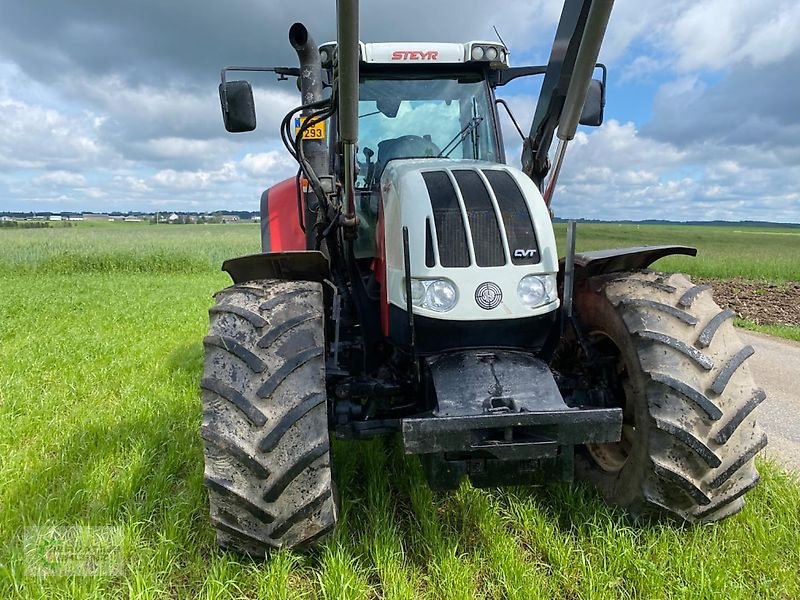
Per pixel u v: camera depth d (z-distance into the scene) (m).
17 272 20.05
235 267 2.96
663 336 2.74
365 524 2.98
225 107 3.38
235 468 2.40
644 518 2.88
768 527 2.87
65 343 7.20
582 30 2.93
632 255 3.17
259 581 2.47
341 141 2.79
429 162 3.25
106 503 3.11
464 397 2.58
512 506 3.07
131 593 2.39
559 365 3.59
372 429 2.89
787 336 8.74
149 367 6.06
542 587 2.51
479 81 4.16
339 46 2.36
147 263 21.53
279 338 2.53
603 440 2.48
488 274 2.72
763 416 4.82
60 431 4.24
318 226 3.47
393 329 2.93
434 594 2.51
